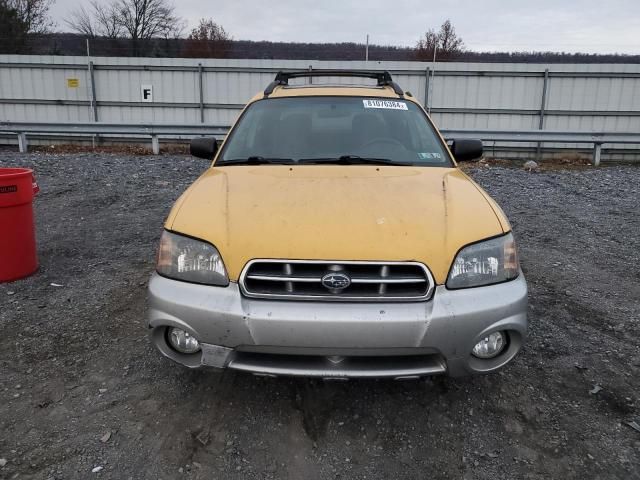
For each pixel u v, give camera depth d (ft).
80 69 47.16
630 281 14.82
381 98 12.86
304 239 7.52
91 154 41.06
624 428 8.33
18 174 13.79
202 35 112.98
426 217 8.04
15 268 14.19
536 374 9.87
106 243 17.92
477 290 7.54
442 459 7.72
